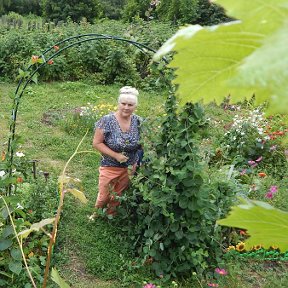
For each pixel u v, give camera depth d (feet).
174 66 1.00
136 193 13.62
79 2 77.77
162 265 12.71
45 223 4.13
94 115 26.03
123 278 12.81
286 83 0.59
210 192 12.78
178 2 56.18
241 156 19.21
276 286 12.88
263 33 0.79
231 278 12.85
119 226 14.57
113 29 46.03
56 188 15.38
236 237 14.02
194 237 12.38
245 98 1.01
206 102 1.03
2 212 11.12
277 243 1.23
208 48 0.91
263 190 17.21
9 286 11.65
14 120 11.97
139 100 32.63
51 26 45.47
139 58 38.63
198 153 12.18
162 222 12.59
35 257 12.44
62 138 23.53
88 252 13.71
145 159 12.82
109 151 13.87
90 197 17.25
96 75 37.63
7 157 11.83
